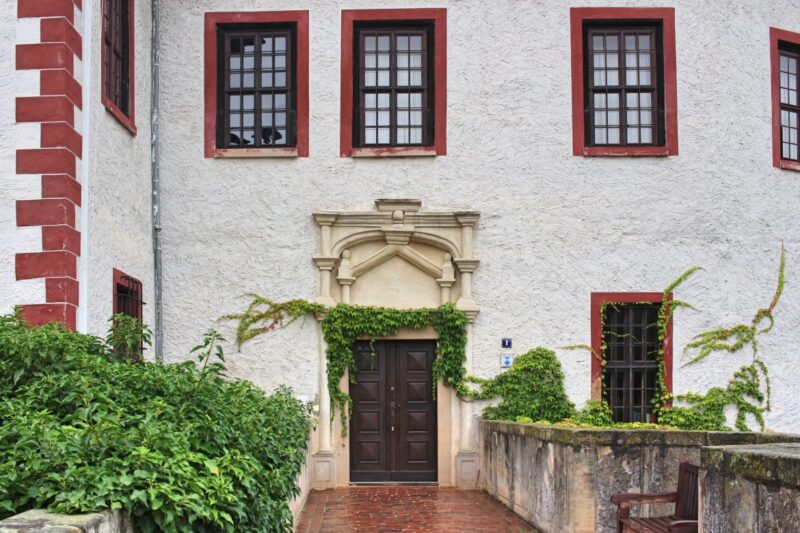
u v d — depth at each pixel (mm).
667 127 14109
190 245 13820
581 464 8555
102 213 10867
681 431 8602
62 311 9445
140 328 8883
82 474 4254
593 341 13875
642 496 7766
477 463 13625
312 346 13797
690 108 14164
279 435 7605
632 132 14250
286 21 14117
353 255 14023
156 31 13672
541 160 14039
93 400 5816
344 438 13844
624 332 14109
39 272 9484
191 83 14000
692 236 14031
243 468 5379
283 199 13945
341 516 11156
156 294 13531
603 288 13930
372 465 14023
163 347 13656
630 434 8594
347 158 14008
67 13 9766
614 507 8516
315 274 13875
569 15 14172
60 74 9656
